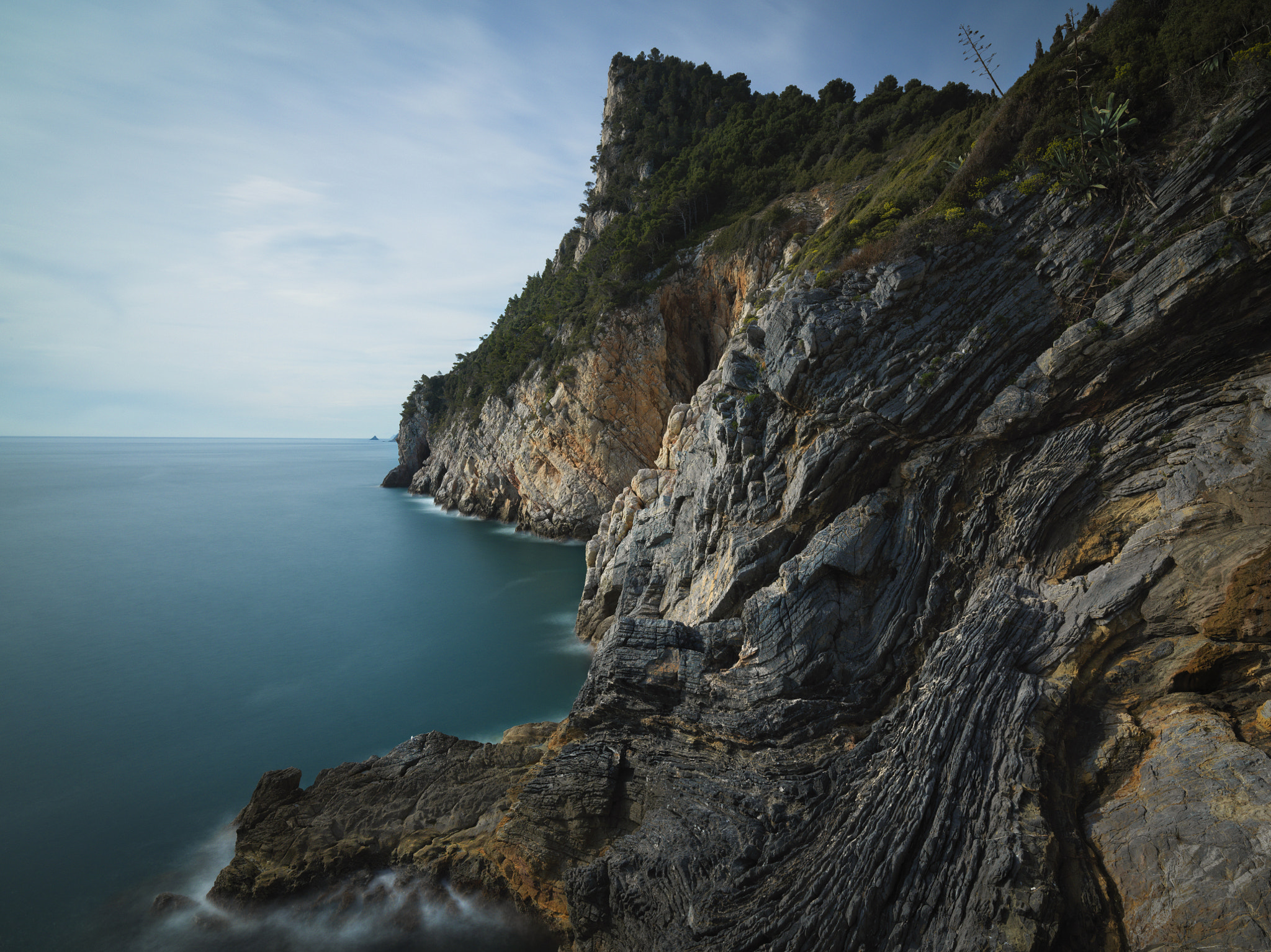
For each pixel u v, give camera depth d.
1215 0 17.62
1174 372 16.92
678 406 33.97
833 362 21.06
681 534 26.20
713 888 12.70
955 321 19.86
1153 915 9.52
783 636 17.86
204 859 18.22
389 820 17.58
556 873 15.73
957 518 18.55
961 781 12.23
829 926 11.04
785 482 21.48
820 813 13.50
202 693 29.08
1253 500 13.69
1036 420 18.09
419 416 125.88
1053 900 9.96
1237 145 16.56
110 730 25.70
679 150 77.38
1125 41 19.48
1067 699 13.24
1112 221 18.48
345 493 118.75
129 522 80.50
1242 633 12.68
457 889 15.69
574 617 39.62
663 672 18.27
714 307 54.03
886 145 50.69
